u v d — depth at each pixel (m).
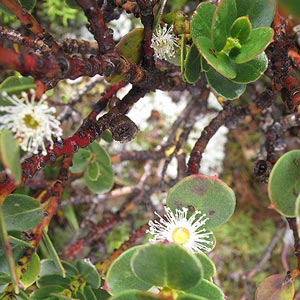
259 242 0.19
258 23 0.10
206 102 0.18
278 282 0.11
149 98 0.20
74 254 0.16
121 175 0.20
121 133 0.10
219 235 0.19
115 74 0.10
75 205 0.20
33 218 0.10
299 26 0.13
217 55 0.10
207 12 0.10
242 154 0.20
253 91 0.17
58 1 0.18
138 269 0.08
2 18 0.18
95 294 0.11
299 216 0.07
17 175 0.07
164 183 0.18
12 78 0.09
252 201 0.20
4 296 0.10
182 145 0.18
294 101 0.10
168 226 0.10
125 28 0.19
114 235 0.19
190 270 0.08
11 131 0.08
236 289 0.19
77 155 0.14
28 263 0.10
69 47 0.11
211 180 0.09
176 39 0.11
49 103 0.18
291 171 0.08
